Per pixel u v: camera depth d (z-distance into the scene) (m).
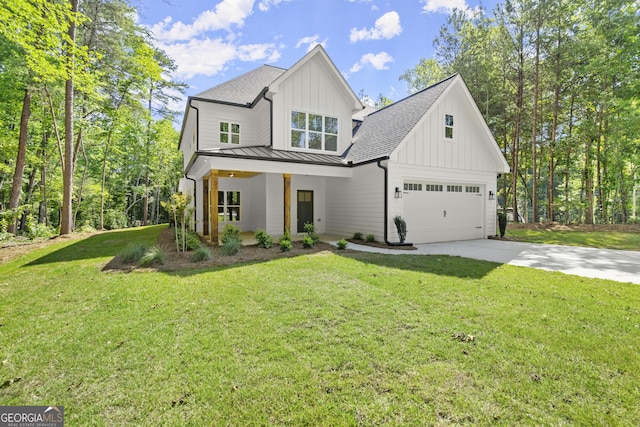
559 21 16.95
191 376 2.76
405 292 5.02
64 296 5.04
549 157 20.00
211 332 3.63
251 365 2.92
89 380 2.75
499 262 7.57
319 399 2.42
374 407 2.33
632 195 28.00
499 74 20.72
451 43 22.52
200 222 15.36
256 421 2.21
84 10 14.05
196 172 13.41
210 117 13.76
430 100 11.71
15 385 2.70
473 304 4.44
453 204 12.42
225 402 2.41
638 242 11.37
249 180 15.27
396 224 10.36
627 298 4.66
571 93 18.70
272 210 13.06
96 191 22.30
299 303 4.57
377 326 3.73
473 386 2.56
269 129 12.61
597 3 15.78
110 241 11.51
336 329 3.66
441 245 10.99
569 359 2.95
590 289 5.15
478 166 12.95
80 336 3.58
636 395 2.42
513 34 18.97
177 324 3.87
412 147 11.08
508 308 4.27
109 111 17.91
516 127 20.52
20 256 8.90
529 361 2.92
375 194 11.23
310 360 2.98
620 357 2.97
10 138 16.39
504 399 2.40
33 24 9.11
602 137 19.48
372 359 2.98
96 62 15.09
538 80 18.31
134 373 2.83
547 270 6.64
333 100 13.55
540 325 3.70
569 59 16.80
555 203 19.42
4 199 22.42
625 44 15.19
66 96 13.18
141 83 17.64
